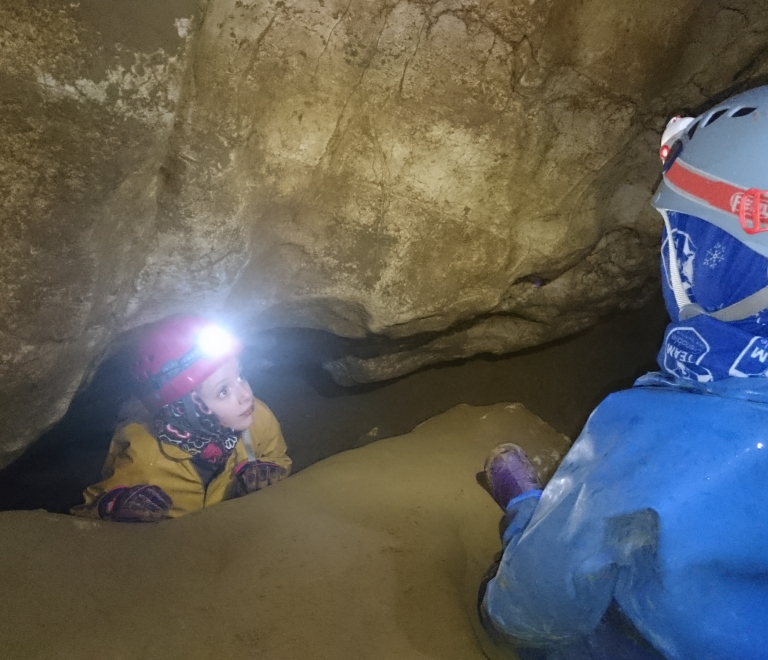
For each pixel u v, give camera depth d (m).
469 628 1.52
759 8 2.00
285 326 2.52
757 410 0.95
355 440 3.15
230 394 2.13
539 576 1.14
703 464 0.95
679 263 1.11
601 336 3.27
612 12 1.85
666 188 1.16
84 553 1.57
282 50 1.68
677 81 2.11
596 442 1.12
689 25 1.98
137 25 1.46
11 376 1.66
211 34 1.58
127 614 1.43
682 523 0.94
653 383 1.16
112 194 1.60
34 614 1.40
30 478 2.66
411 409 3.18
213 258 1.91
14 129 1.42
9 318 1.58
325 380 3.15
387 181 2.01
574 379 3.26
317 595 1.53
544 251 2.30
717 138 1.07
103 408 2.60
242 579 1.56
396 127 1.91
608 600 1.12
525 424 2.78
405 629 1.48
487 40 1.81
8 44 1.36
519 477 1.97
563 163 2.09
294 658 1.38
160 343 2.04
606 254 2.62
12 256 1.53
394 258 2.16
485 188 2.08
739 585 0.94
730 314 1.00
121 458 2.14
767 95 1.05
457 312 2.40
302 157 1.87
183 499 2.14
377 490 2.06
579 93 1.97
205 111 1.66
